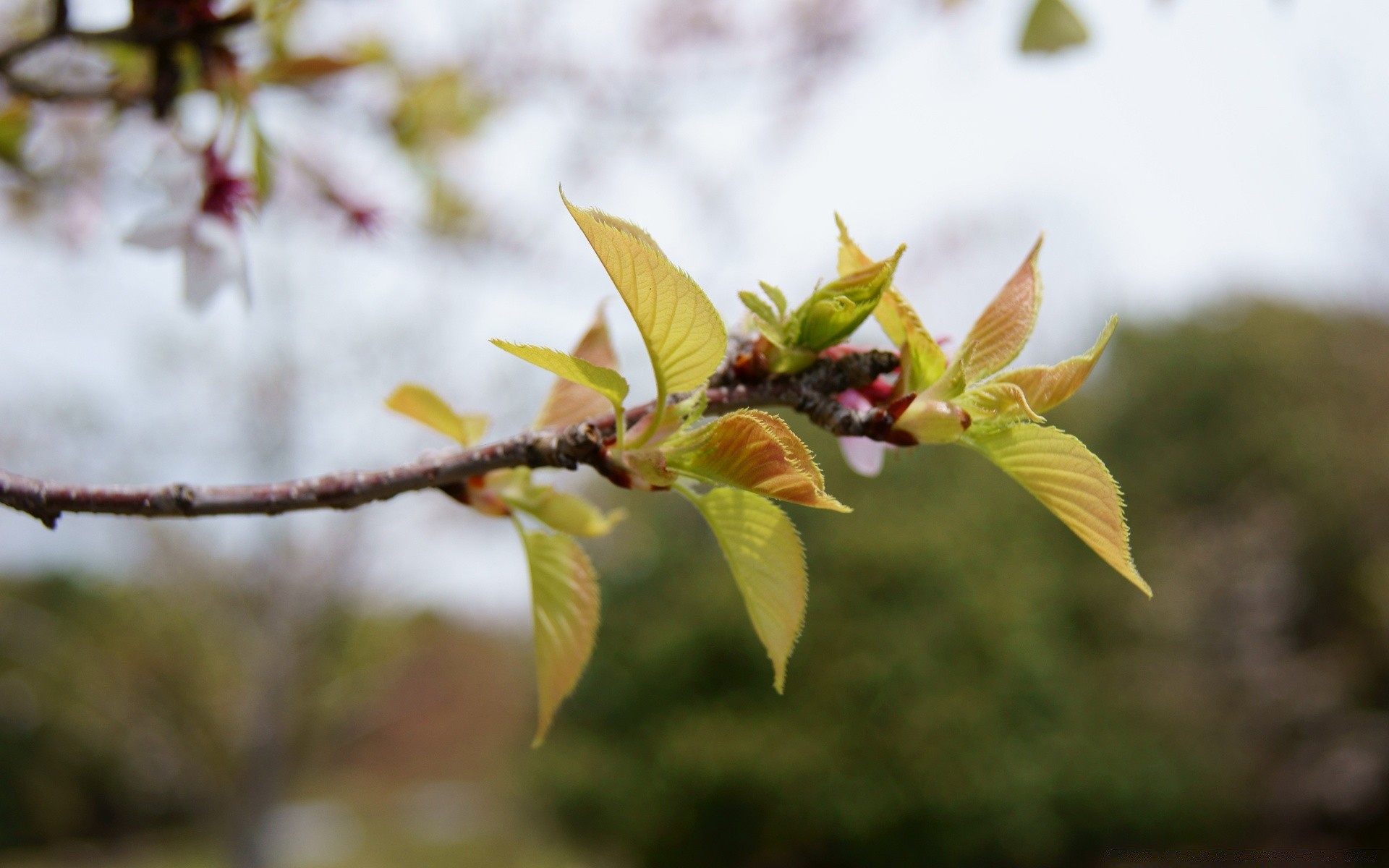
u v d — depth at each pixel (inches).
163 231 43.8
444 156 73.0
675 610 400.8
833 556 392.5
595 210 20.3
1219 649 538.6
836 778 361.4
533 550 31.8
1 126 60.9
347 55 48.5
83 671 390.0
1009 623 388.2
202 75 45.4
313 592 357.7
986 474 457.4
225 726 386.0
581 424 25.1
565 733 414.3
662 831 381.1
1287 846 508.7
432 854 581.6
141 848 596.4
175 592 362.6
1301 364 583.2
